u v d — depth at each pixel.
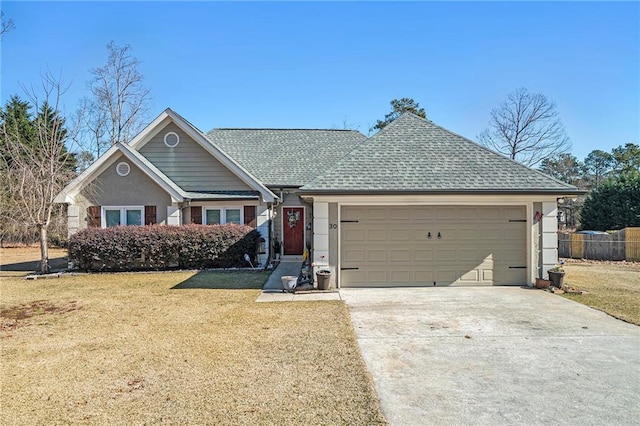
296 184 16.48
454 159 11.30
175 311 8.34
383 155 11.39
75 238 13.50
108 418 3.91
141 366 5.29
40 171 15.39
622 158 47.69
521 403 4.21
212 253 13.92
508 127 37.59
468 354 5.72
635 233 19.17
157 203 14.65
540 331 6.82
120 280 12.24
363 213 10.70
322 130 20.94
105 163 14.57
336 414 3.95
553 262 10.69
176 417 3.91
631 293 10.06
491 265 10.81
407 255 10.74
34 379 4.90
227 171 15.87
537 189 10.13
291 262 15.97
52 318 7.93
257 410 4.04
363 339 6.41
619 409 4.07
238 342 6.26
